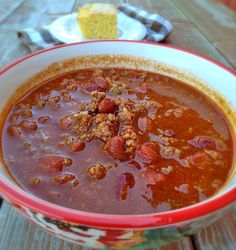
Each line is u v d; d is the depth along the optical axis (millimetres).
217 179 209
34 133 236
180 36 439
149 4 543
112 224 131
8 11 500
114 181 201
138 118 253
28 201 139
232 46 423
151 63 305
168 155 222
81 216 133
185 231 146
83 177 204
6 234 192
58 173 206
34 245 187
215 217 151
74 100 273
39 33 402
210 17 513
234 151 233
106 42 302
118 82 294
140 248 157
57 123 247
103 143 226
